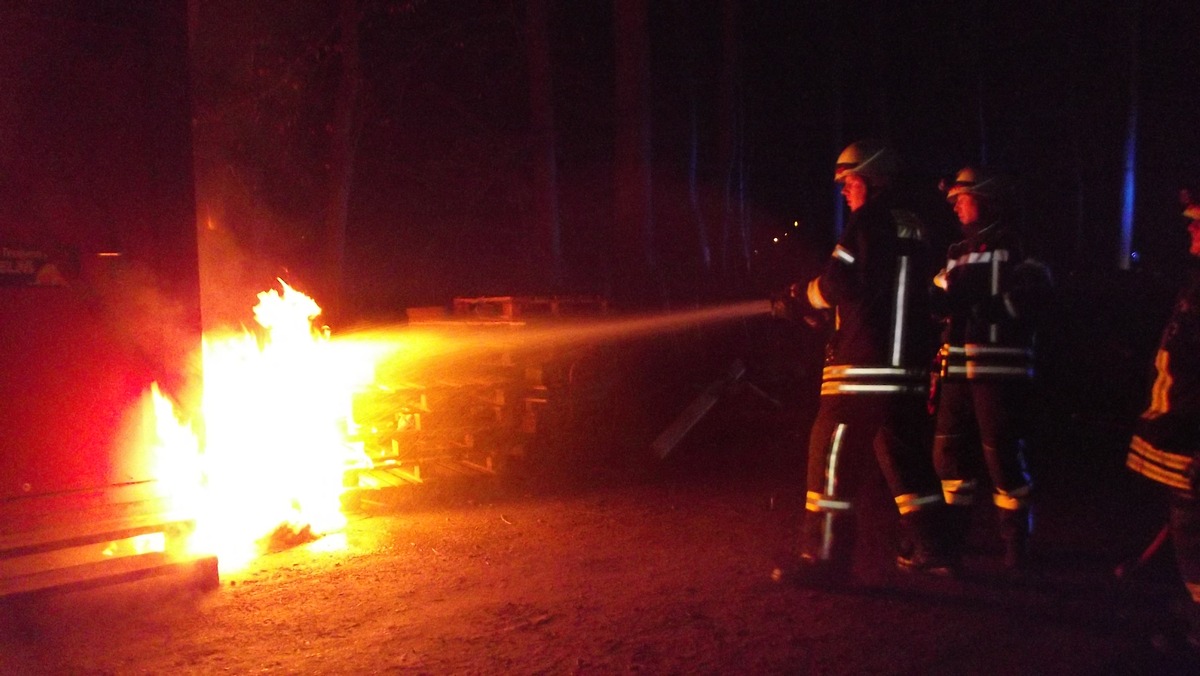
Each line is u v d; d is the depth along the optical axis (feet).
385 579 16.10
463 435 23.77
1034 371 16.19
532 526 19.51
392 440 22.82
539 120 46.21
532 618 14.19
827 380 15.11
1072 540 18.16
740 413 31.58
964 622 13.84
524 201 57.00
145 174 15.28
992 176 15.65
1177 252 78.23
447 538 18.62
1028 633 13.42
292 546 18.17
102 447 15.07
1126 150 68.23
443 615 14.37
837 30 66.13
